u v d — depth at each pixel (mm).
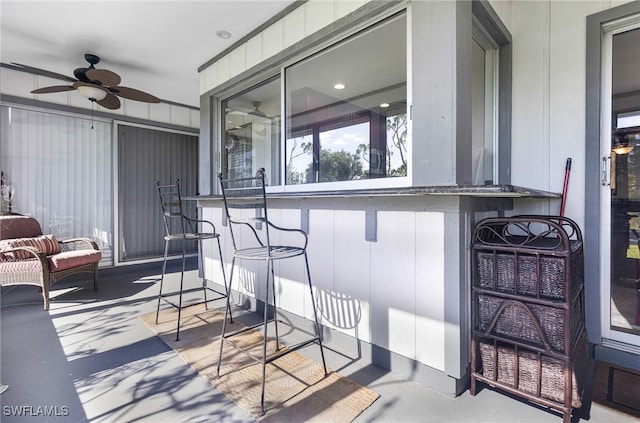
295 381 1843
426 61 1834
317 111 2727
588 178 2090
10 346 2314
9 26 2918
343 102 2570
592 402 1630
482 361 1709
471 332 1734
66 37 3123
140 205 5062
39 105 4086
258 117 3264
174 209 5422
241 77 3219
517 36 2365
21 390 1768
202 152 3844
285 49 2742
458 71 1732
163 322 2771
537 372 1543
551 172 2236
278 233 2781
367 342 2094
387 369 1979
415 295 1848
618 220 2076
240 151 3535
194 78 4172
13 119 3975
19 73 3939
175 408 1610
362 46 2420
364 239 2100
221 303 3332
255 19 2855
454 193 1456
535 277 1555
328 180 2641
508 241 1798
